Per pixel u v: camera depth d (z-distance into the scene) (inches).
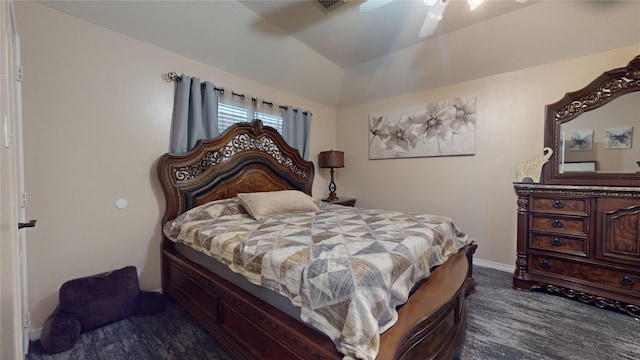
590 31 90.6
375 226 75.9
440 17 71.7
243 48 106.3
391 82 140.4
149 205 91.4
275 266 50.7
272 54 114.4
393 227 74.2
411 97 143.6
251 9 92.2
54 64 72.5
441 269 68.8
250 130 115.9
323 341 42.3
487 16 95.2
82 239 77.6
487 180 120.5
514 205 114.1
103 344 65.7
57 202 73.3
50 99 71.9
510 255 115.3
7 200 33.5
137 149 88.4
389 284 45.9
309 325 45.3
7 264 31.5
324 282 43.2
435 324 48.9
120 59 84.5
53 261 72.7
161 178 90.4
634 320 76.0
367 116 161.6
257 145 120.4
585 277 87.4
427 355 47.7
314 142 161.6
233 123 115.4
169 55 95.8
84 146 77.8
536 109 108.0
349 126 170.4
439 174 134.5
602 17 86.0
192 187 97.3
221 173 105.7
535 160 102.5
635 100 86.0
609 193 82.7
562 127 98.2
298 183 138.6
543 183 100.7
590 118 93.3
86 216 78.3
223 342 62.1
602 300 82.9
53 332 62.7
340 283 41.9
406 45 116.0
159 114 93.6
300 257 50.1
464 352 62.7
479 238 123.1
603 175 89.6
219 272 69.3
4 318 29.0
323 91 152.9
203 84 103.2
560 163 98.3
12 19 55.9
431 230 72.2
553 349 63.8
